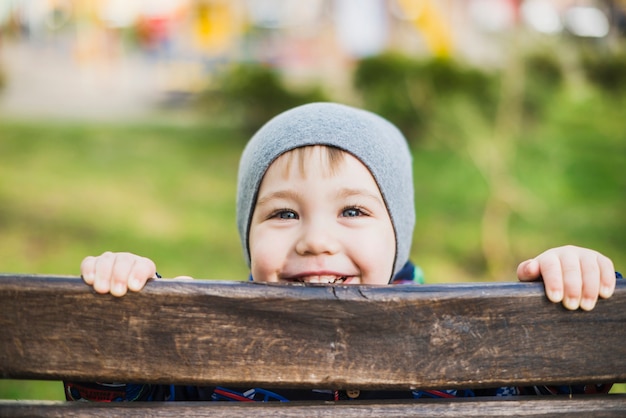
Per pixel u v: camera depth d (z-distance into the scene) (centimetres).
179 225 571
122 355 86
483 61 764
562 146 668
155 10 1488
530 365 88
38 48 1612
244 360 87
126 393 110
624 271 470
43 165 746
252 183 156
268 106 920
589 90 722
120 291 86
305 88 919
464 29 992
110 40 1474
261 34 1370
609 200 604
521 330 88
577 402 91
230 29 1371
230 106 941
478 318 88
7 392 288
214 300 86
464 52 891
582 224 558
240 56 1341
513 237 537
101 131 920
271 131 158
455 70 689
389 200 155
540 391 115
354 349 87
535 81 680
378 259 144
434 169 662
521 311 88
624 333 89
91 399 108
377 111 733
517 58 657
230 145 870
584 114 709
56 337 86
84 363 86
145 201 636
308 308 87
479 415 89
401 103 721
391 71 753
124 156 799
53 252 502
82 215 589
